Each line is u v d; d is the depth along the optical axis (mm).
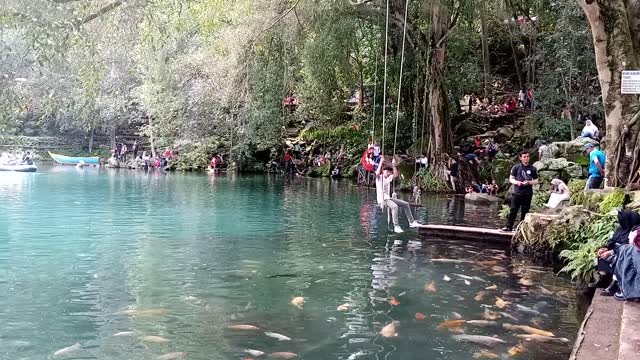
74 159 33781
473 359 4562
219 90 25859
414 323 5496
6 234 10328
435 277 7492
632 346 4297
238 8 21844
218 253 8930
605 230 7699
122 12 11430
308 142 31828
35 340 4875
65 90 10906
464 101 31141
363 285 7004
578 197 10047
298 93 28312
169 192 18953
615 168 9969
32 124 37250
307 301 6242
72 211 13719
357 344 4891
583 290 6883
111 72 28797
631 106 9945
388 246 9781
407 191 21703
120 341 4879
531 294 6691
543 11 21641
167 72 28094
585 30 19844
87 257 8414
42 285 6734
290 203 16438
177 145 30750
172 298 6285
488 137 25109
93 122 34719
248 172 31078
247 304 6098
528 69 26047
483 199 18281
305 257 8711
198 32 25453
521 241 9398
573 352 4355
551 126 22281
